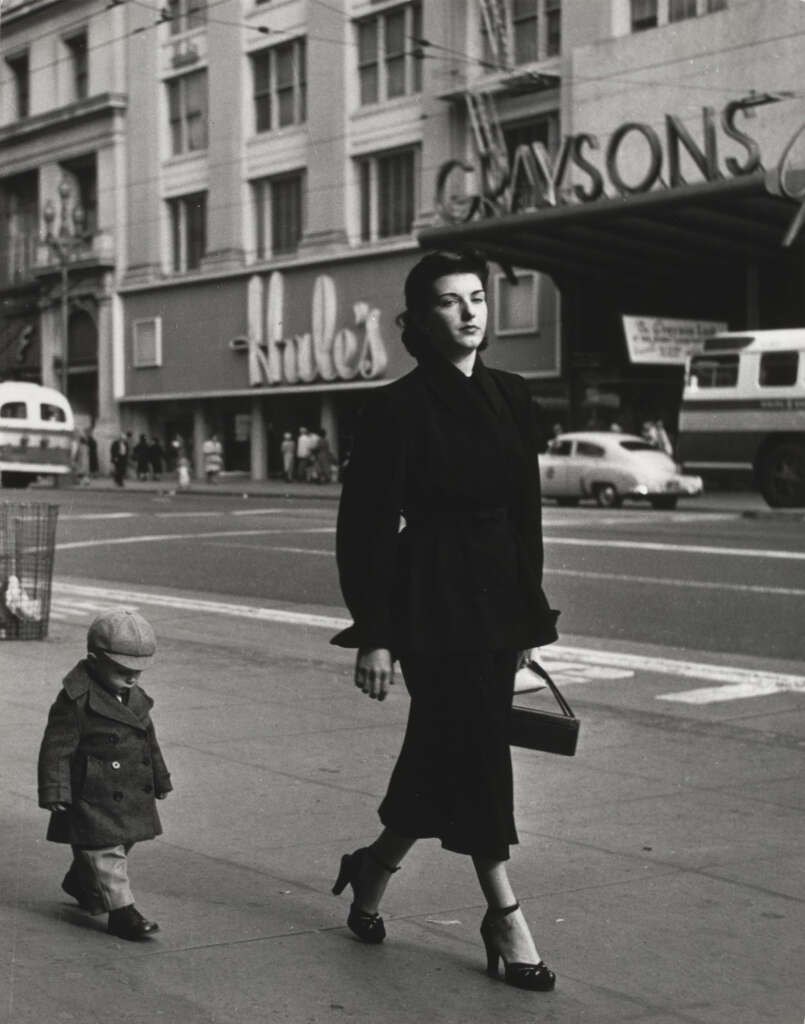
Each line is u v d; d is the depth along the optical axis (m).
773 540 20.44
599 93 35.56
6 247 61.22
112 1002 3.99
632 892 5.14
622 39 34.94
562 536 21.22
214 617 13.48
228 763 7.12
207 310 50.56
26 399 43.53
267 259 48.50
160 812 6.17
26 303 59.75
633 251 34.28
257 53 48.25
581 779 6.92
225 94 49.03
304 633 12.38
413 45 42.25
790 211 29.69
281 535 22.80
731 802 6.47
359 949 4.51
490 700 4.21
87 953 4.39
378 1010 4.01
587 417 38.22
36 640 11.38
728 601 14.10
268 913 4.84
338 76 44.59
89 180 57.09
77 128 55.84
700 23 33.09
